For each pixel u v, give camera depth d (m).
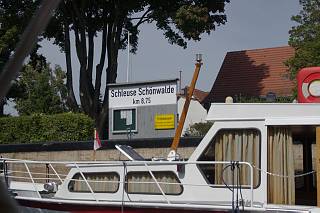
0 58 20.06
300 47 20.27
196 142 13.41
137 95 17.20
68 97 24.17
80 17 23.48
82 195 7.56
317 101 7.04
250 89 30.19
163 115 16.70
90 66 24.38
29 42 1.34
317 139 6.32
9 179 8.16
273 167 6.63
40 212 7.54
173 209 6.72
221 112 6.90
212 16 23.34
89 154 15.88
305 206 6.54
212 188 6.81
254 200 6.62
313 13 20.70
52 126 18.38
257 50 32.59
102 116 23.69
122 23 24.02
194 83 7.80
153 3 23.62
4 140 18.97
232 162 6.46
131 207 6.95
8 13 20.56
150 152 14.74
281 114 6.68
